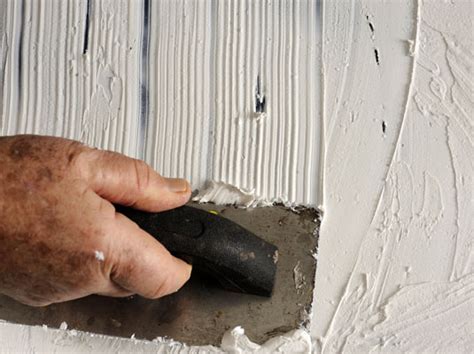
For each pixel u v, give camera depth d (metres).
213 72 0.81
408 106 0.77
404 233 0.75
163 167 0.79
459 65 0.78
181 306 0.74
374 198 0.76
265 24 0.81
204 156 0.79
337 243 0.75
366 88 0.78
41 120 0.83
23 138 0.60
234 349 0.72
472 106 0.76
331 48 0.80
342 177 0.76
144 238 0.60
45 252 0.57
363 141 0.77
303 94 0.79
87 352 0.77
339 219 0.76
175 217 0.62
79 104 0.83
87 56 0.83
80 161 0.59
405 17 0.80
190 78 0.81
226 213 0.76
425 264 0.74
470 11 0.79
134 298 0.75
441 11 0.79
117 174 0.60
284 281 0.73
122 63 0.83
